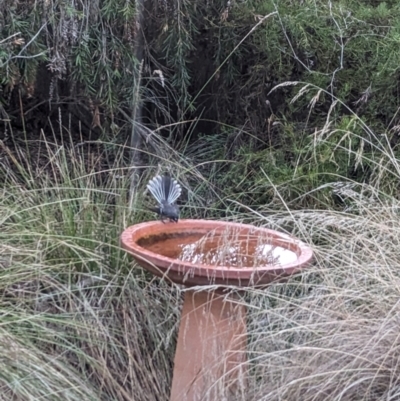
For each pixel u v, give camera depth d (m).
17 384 2.70
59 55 3.65
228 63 4.15
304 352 2.92
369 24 4.06
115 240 3.40
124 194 3.62
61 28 3.60
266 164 3.90
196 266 2.69
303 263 2.78
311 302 2.98
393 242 3.23
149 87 4.18
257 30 4.04
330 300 3.04
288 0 4.15
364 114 3.94
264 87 4.11
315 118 4.03
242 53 4.16
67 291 3.14
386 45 3.93
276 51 4.01
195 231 3.04
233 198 3.94
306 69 4.03
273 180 3.86
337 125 3.83
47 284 3.24
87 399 2.87
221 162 4.11
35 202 3.52
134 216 3.55
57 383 2.83
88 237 3.40
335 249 3.27
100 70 3.79
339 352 2.79
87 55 3.74
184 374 2.90
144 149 4.07
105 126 4.03
